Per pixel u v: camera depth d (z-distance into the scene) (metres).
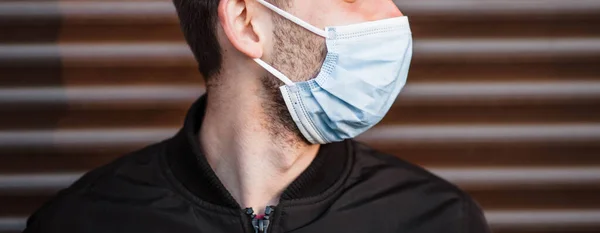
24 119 3.65
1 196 3.71
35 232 2.42
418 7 3.59
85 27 3.59
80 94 3.63
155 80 3.63
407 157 3.70
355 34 2.29
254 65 2.27
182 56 3.62
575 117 3.62
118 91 3.63
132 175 2.47
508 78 3.61
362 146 2.66
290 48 2.26
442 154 3.69
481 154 3.68
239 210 2.31
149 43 3.61
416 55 3.62
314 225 2.35
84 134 3.66
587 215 3.69
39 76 3.62
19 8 3.58
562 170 3.67
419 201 2.45
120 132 3.66
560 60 3.59
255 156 2.31
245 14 2.26
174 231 2.35
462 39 3.59
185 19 2.39
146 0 3.58
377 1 2.35
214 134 2.37
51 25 3.59
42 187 3.70
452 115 3.65
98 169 2.61
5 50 3.59
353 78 2.29
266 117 2.29
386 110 2.38
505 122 3.65
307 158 2.37
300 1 2.26
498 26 3.59
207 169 2.33
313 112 2.28
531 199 3.70
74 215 2.41
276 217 2.29
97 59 3.61
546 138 3.65
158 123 3.65
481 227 2.48
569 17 3.56
